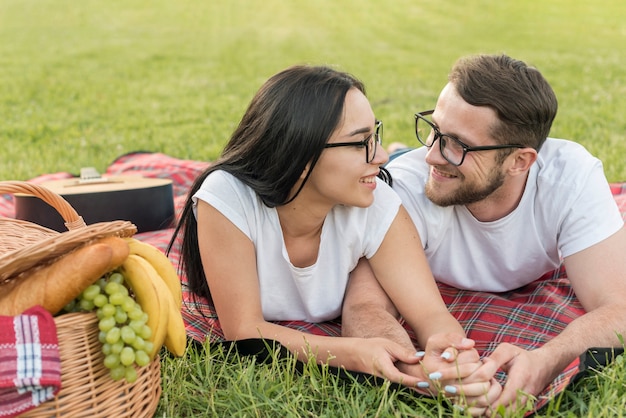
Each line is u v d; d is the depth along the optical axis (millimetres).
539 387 2131
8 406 1729
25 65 11555
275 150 2334
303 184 2334
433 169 2592
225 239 2428
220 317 2482
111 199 3418
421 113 2795
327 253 2576
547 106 2461
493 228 2717
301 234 2543
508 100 2396
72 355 1803
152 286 1925
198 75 10953
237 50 13820
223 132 6820
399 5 20188
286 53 13422
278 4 21078
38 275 1823
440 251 2861
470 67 2471
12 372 1705
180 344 2016
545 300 2879
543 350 2176
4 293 1851
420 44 14445
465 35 15367
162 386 2250
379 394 2139
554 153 2715
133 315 1867
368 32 16391
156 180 3805
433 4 20172
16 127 7090
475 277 2910
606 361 2189
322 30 16797
